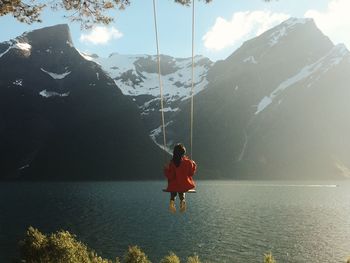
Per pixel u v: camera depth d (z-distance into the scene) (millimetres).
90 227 80062
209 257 55219
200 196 157125
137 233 73062
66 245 28141
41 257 27734
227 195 162625
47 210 109750
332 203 133500
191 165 11688
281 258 55281
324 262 53188
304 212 108375
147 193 170625
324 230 78500
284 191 185750
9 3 17250
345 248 61750
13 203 128625
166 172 11719
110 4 17297
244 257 55469
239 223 86688
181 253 57344
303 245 63938
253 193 172500
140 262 32531
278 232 75625
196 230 76625
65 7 17641
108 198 147750
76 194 165000
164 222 87188
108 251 58312
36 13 17719
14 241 63938
